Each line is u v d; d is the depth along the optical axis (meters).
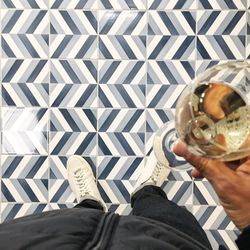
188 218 0.89
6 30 1.14
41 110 1.15
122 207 1.16
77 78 1.15
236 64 0.48
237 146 0.45
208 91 0.47
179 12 1.13
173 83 1.14
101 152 1.16
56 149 1.16
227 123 0.45
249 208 0.49
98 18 1.13
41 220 0.53
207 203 1.15
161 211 0.91
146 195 1.04
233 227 1.15
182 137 0.48
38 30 1.14
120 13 1.13
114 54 1.14
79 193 1.13
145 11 1.13
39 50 1.14
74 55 1.14
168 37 1.14
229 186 0.49
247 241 0.48
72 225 0.52
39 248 0.46
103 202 1.14
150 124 1.15
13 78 1.15
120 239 0.50
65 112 1.15
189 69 1.14
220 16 1.13
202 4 1.13
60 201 1.17
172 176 1.15
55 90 1.15
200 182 1.15
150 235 0.53
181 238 0.55
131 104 1.15
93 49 1.14
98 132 1.15
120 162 1.16
